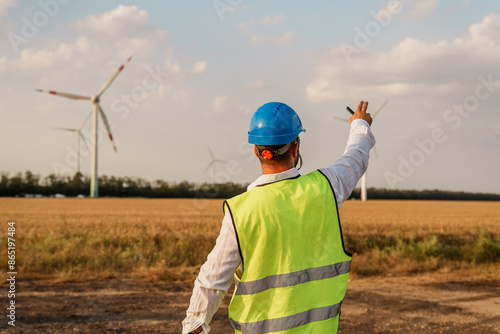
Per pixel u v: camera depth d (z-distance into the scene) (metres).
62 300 6.66
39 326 5.24
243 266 1.57
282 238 1.56
